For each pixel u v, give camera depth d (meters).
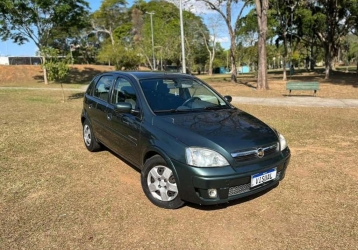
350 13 30.00
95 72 40.88
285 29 30.62
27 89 22.61
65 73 15.20
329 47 30.66
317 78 31.27
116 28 58.44
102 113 5.16
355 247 2.98
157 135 3.74
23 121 9.31
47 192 4.20
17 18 25.06
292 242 3.08
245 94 16.98
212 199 3.32
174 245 3.03
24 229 3.29
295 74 42.31
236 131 3.69
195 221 3.46
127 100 4.61
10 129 8.10
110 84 5.21
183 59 20.16
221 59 79.19
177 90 4.64
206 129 3.66
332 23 29.73
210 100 4.73
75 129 8.12
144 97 4.29
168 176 3.64
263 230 3.29
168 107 4.25
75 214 3.60
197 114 4.16
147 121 4.00
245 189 3.45
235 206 3.79
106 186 4.39
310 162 5.31
